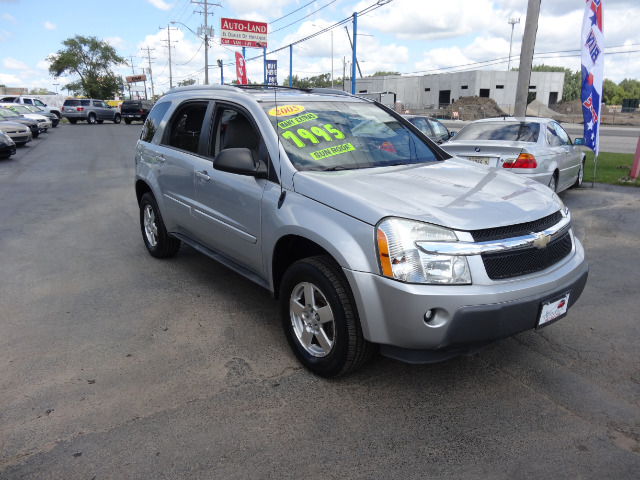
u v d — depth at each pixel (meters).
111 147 20.52
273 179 3.56
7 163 15.19
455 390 3.19
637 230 7.00
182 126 4.92
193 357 3.58
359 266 2.86
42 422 2.84
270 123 3.75
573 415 2.94
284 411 2.96
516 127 8.20
